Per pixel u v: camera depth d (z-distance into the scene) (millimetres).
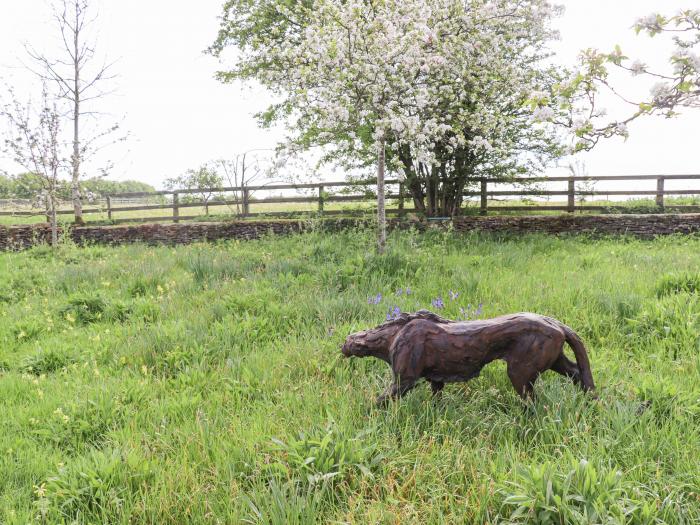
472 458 3252
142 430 3980
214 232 16547
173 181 19219
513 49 14180
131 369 5406
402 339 3945
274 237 15445
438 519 2738
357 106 10352
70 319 6984
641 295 6527
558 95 4375
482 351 3824
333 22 10156
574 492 2693
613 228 14719
